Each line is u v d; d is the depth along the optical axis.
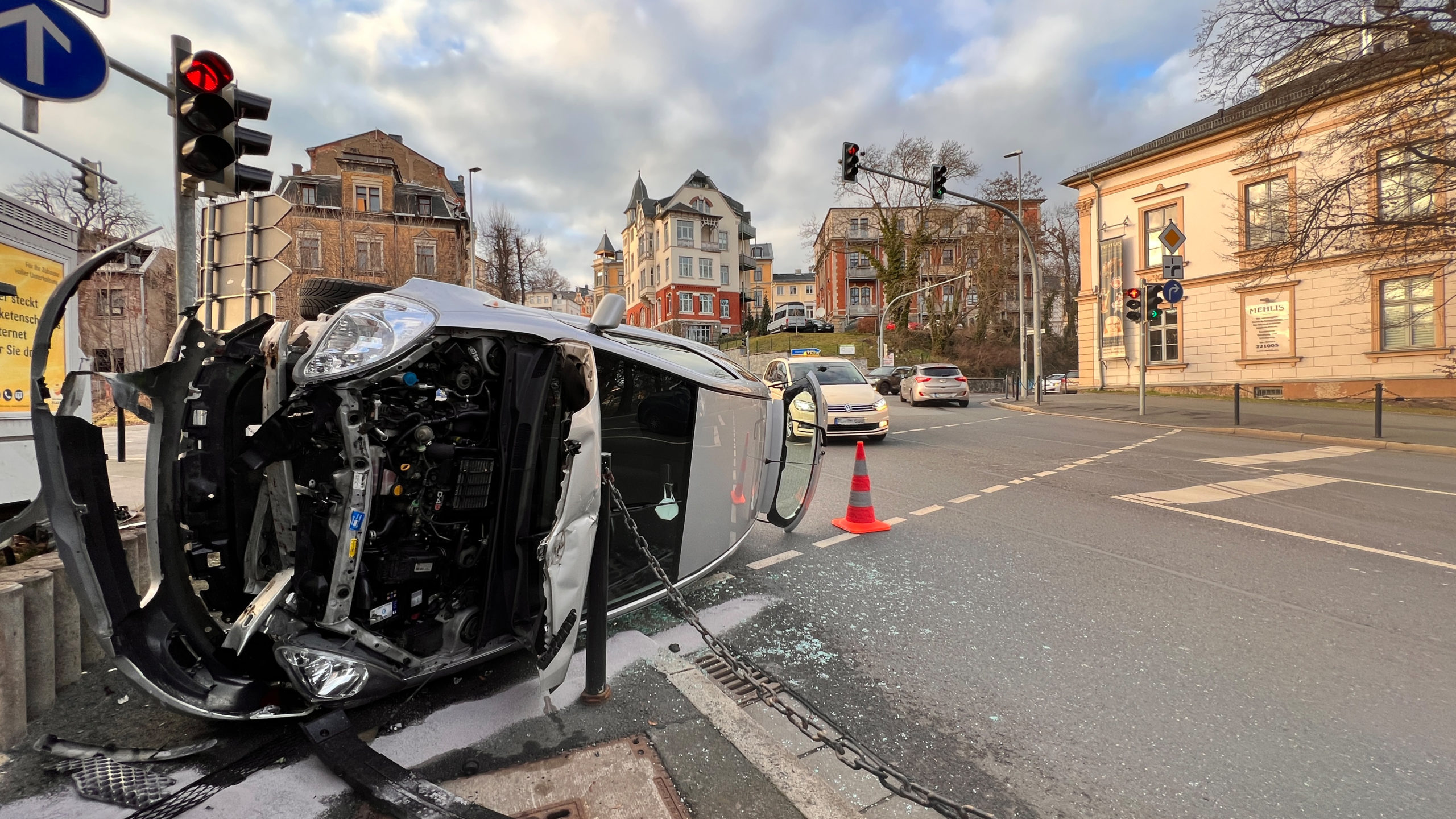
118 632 2.14
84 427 2.13
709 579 4.48
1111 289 24.20
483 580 2.74
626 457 3.47
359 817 2.03
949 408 21.19
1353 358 18.28
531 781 2.22
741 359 46.06
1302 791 2.29
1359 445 11.27
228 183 4.92
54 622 2.66
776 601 4.07
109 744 2.35
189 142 4.62
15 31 3.47
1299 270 19.03
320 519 2.33
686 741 2.49
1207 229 21.20
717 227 64.12
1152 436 12.71
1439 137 11.02
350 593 2.28
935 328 43.88
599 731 2.54
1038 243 41.91
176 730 2.47
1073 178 24.97
